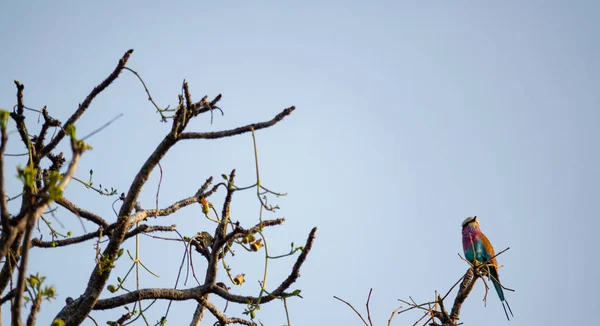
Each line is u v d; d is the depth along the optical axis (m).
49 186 7.83
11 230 8.00
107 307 11.20
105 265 10.56
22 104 10.50
